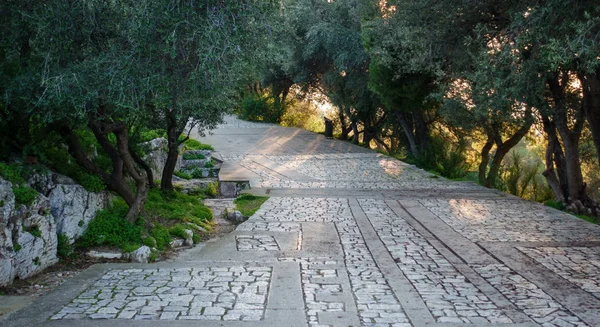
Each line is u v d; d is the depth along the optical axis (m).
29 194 7.57
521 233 11.22
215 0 7.42
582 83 14.17
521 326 5.89
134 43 7.62
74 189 8.96
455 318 6.15
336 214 13.45
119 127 9.09
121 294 6.87
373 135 34.78
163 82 7.61
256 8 7.76
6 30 8.16
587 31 9.27
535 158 29.80
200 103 8.09
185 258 9.11
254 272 8.11
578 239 10.62
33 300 6.57
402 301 6.77
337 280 7.72
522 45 11.21
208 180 19.58
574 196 16.48
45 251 7.95
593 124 14.13
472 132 26.52
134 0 7.71
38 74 7.73
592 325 5.92
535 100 13.02
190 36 7.34
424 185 19.06
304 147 29.23
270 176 20.39
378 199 15.89
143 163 12.99
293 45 28.38
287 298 6.84
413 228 11.80
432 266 8.59
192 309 6.34
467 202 15.51
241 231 11.40
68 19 7.84
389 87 21.97
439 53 15.08
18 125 8.98
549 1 10.12
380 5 21.59
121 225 9.47
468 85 16.48
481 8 13.19
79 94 7.57
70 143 9.44
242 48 7.83
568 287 7.39
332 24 27.64
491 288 7.36
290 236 10.91
